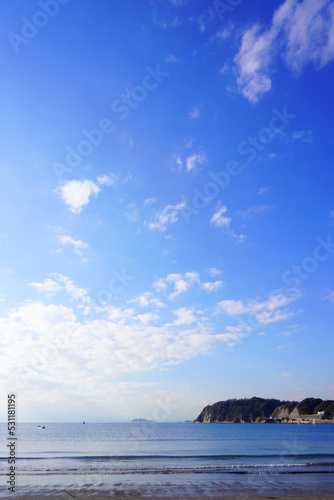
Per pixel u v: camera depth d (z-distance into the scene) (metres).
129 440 68.94
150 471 24.44
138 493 17.45
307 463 29.16
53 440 68.12
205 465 27.67
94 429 134.12
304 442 62.44
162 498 16.42
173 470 24.97
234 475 23.02
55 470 24.80
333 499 16.42
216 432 105.00
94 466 27.12
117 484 19.73
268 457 34.91
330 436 84.19
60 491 17.78
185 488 18.75
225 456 35.41
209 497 16.69
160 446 52.78
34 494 17.05
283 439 71.75
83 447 50.59
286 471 24.62
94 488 18.58
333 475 23.19
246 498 16.50
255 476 22.64
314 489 18.75
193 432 104.62
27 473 23.45
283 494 17.45
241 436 83.25
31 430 120.31
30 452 42.94
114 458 33.84
